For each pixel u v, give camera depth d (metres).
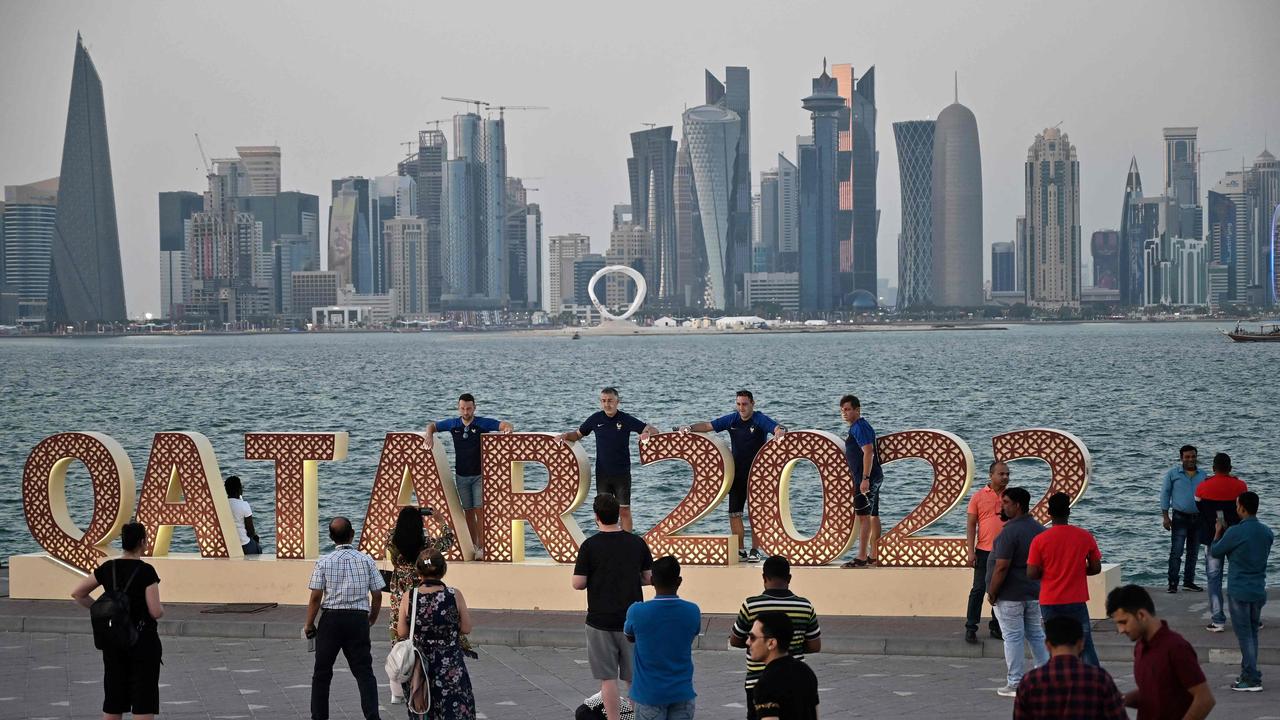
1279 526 43.16
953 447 20.47
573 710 15.91
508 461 21.69
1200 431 84.00
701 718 15.44
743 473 21.53
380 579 15.30
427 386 156.50
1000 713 15.40
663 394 137.00
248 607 21.58
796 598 12.60
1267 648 17.77
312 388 154.12
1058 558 15.27
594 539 14.84
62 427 101.62
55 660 18.94
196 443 22.28
